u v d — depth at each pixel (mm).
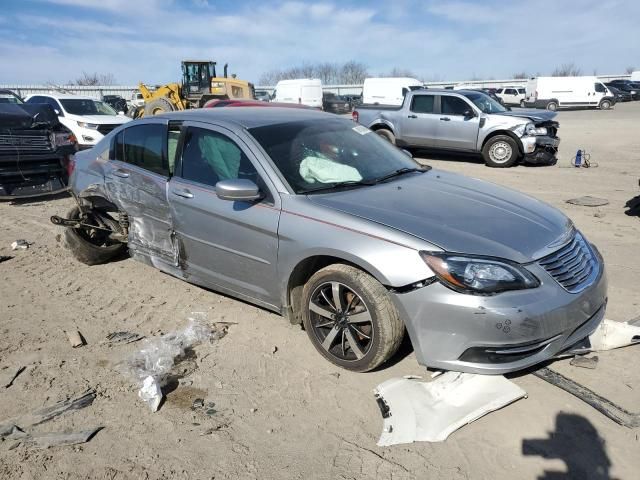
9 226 7184
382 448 2752
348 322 3326
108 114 15227
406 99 13258
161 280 5078
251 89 22438
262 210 3629
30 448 2822
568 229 3504
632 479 2498
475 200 3650
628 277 4875
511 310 2840
